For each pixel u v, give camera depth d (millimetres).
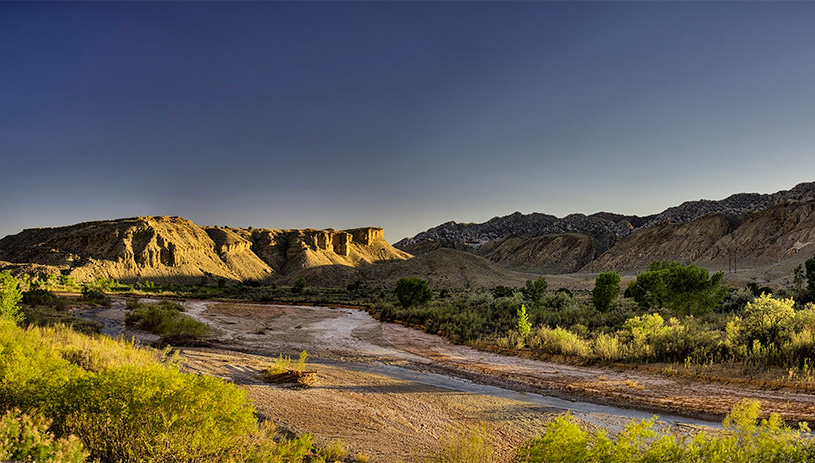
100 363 11453
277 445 7547
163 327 27844
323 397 13211
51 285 77750
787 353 15148
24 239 171875
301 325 37219
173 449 5895
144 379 6266
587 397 14562
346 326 36812
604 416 12188
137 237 144250
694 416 12109
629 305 39875
